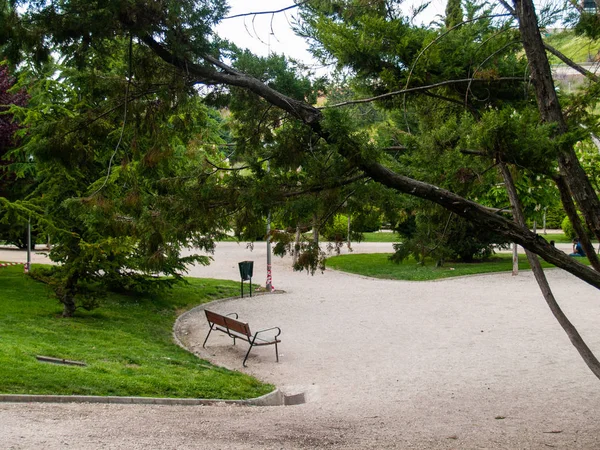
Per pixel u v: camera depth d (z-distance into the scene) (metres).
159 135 8.59
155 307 18.58
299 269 8.29
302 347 14.36
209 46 7.73
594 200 7.88
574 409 9.74
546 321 17.02
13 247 40.88
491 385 11.23
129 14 7.07
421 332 15.94
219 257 36.16
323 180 7.89
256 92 7.98
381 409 9.76
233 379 11.40
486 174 9.30
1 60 7.84
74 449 6.40
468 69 10.37
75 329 13.94
